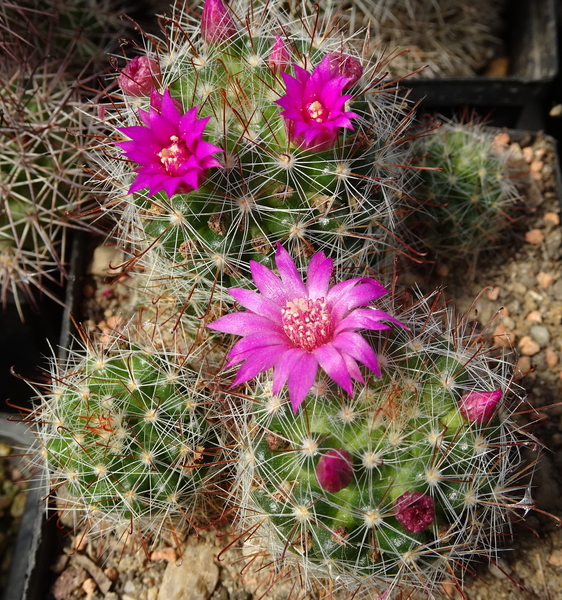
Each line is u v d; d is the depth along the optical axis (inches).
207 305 4.4
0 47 5.7
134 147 3.5
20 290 5.7
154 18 6.8
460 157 5.5
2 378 6.0
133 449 4.0
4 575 5.1
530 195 6.1
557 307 5.6
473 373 4.0
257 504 3.8
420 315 4.3
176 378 4.2
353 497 3.5
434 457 3.5
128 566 4.6
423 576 3.8
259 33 4.3
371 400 3.7
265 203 4.0
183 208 3.9
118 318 5.2
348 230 4.1
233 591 4.5
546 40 6.7
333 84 3.7
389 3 6.6
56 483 4.6
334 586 4.0
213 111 4.0
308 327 3.3
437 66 6.9
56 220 5.5
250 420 4.1
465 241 5.6
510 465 4.1
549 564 4.4
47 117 5.6
